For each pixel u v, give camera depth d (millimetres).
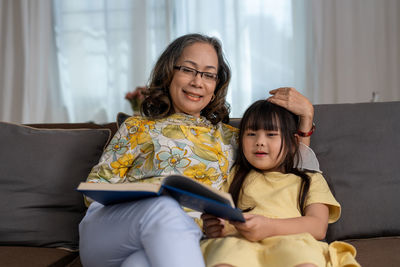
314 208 1213
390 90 3402
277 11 3535
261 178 1337
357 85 3441
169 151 1334
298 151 1362
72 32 3738
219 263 961
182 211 980
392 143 1435
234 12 3557
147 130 1385
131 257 958
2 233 1373
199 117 1516
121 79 3707
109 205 1123
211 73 1432
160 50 3678
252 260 1003
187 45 1445
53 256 1274
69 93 3760
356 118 1477
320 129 1472
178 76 1429
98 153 1539
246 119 1367
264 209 1241
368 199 1376
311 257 936
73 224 1422
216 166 1354
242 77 3564
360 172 1408
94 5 3719
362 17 3416
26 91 3713
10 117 3734
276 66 3545
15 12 3721
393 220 1358
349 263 982
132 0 3674
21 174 1438
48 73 3748
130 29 3684
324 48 3467
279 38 3539
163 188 977
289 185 1294
